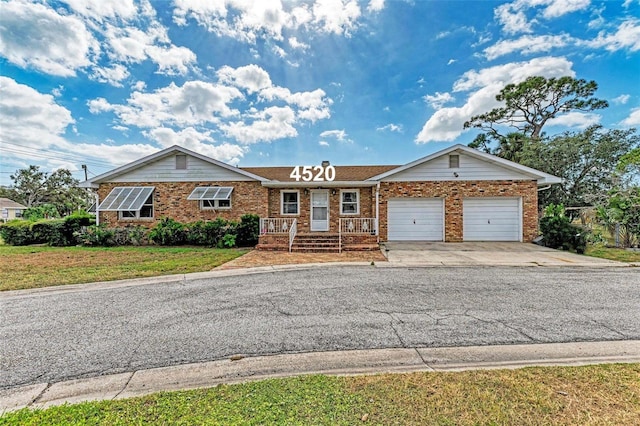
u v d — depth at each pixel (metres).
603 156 25.06
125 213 16.73
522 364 3.49
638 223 12.90
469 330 4.55
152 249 13.75
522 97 31.48
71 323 5.00
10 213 44.94
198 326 4.82
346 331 4.56
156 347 4.09
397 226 16.23
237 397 2.84
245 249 13.83
